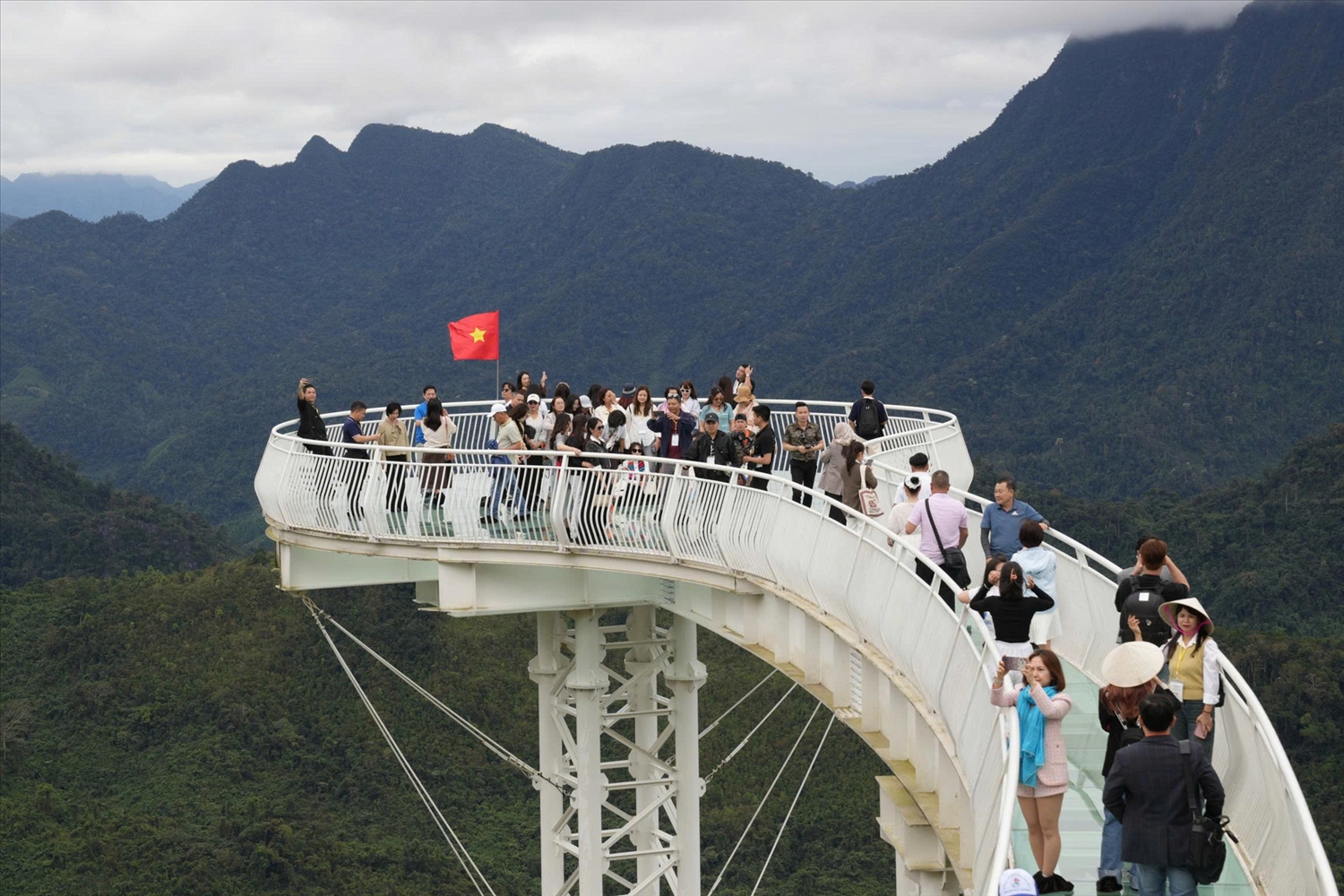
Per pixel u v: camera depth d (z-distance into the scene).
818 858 66.19
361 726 80.12
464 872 69.69
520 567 23.16
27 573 129.25
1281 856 9.54
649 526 21.05
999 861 7.90
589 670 24.78
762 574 18.98
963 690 12.50
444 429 24.03
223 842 69.00
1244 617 82.00
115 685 82.69
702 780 26.19
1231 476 148.00
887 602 15.16
